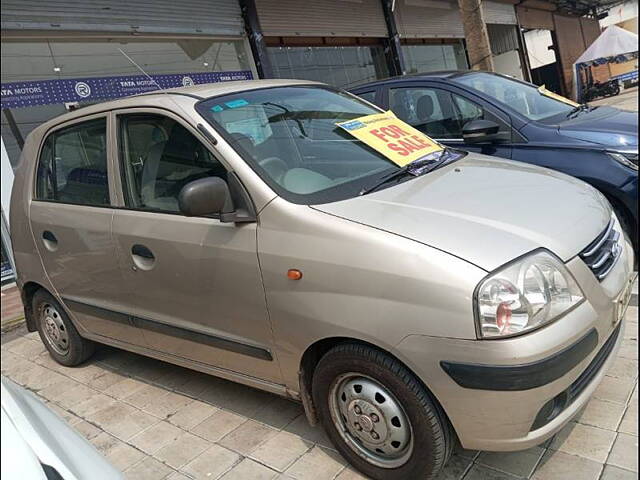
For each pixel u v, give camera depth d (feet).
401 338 6.77
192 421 10.15
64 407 11.48
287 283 7.70
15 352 15.07
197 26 28.09
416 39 47.09
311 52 36.11
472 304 6.37
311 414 8.40
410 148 9.96
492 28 63.46
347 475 8.07
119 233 9.98
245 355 8.79
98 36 23.91
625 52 71.15
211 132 8.71
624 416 8.38
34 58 22.04
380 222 7.30
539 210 7.70
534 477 7.51
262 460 8.73
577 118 14.85
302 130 9.50
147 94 10.30
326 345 7.98
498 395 6.40
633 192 12.41
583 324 6.75
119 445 9.78
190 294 9.09
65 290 11.91
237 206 8.29
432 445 7.06
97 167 10.65
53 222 11.49
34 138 12.49
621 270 7.87
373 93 17.16
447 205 7.70
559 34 80.59
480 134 14.29
